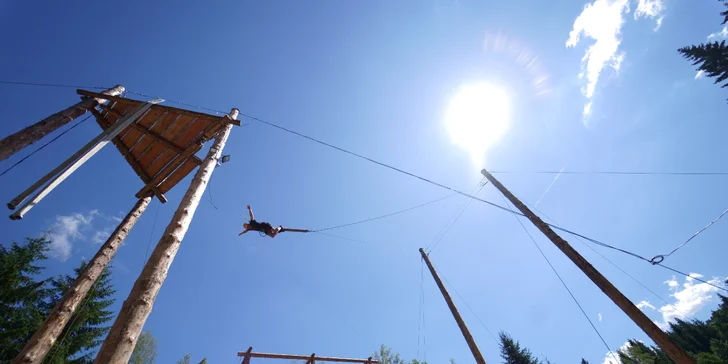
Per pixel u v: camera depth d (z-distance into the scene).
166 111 9.14
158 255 4.32
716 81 20.11
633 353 53.47
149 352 28.52
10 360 16.27
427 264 16.41
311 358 13.70
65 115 8.18
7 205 5.16
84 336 18.20
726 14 18.91
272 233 9.66
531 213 10.65
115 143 10.45
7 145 6.53
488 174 12.94
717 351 37.53
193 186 5.88
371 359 14.68
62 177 5.93
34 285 18.77
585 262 8.93
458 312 13.95
